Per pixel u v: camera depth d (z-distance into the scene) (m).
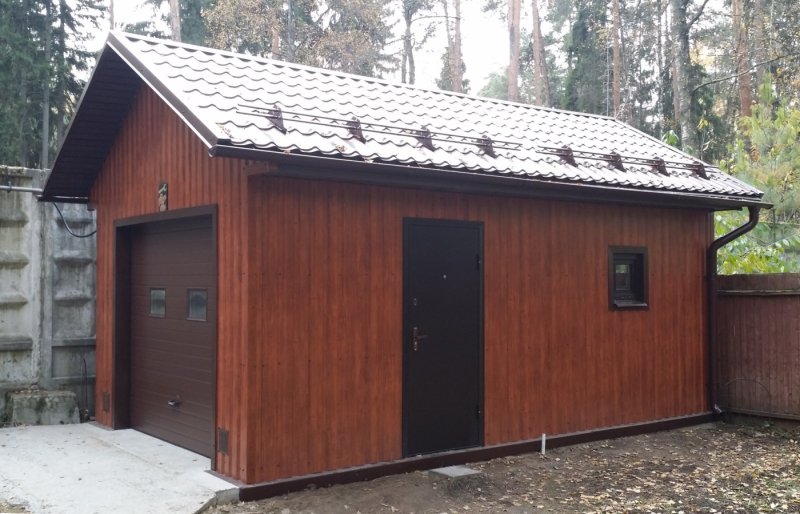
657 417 9.72
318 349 6.86
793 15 23.45
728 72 27.78
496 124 9.25
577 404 8.88
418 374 7.52
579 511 6.41
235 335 6.67
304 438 6.73
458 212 7.90
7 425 8.93
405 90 9.43
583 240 9.02
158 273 8.55
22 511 5.86
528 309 8.46
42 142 23.62
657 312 9.80
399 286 7.44
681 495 6.92
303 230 6.82
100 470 6.95
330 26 25.92
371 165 6.46
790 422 9.80
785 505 6.64
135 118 8.60
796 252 12.85
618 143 10.39
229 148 5.72
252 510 6.11
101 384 9.27
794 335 9.75
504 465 7.81
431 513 6.25
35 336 9.19
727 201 9.56
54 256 9.35
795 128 13.66
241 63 8.16
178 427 8.02
